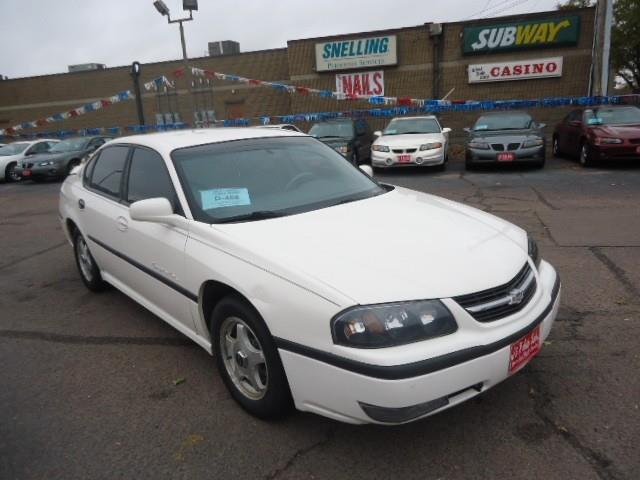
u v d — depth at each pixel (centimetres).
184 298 320
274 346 259
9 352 389
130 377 343
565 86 1969
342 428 276
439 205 351
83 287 530
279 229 296
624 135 1126
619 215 708
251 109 2458
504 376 246
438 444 260
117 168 422
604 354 335
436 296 234
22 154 1697
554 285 296
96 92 2698
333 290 234
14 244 747
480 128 1294
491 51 1997
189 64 2491
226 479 244
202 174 342
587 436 259
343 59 2150
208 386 326
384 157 1238
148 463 258
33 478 252
